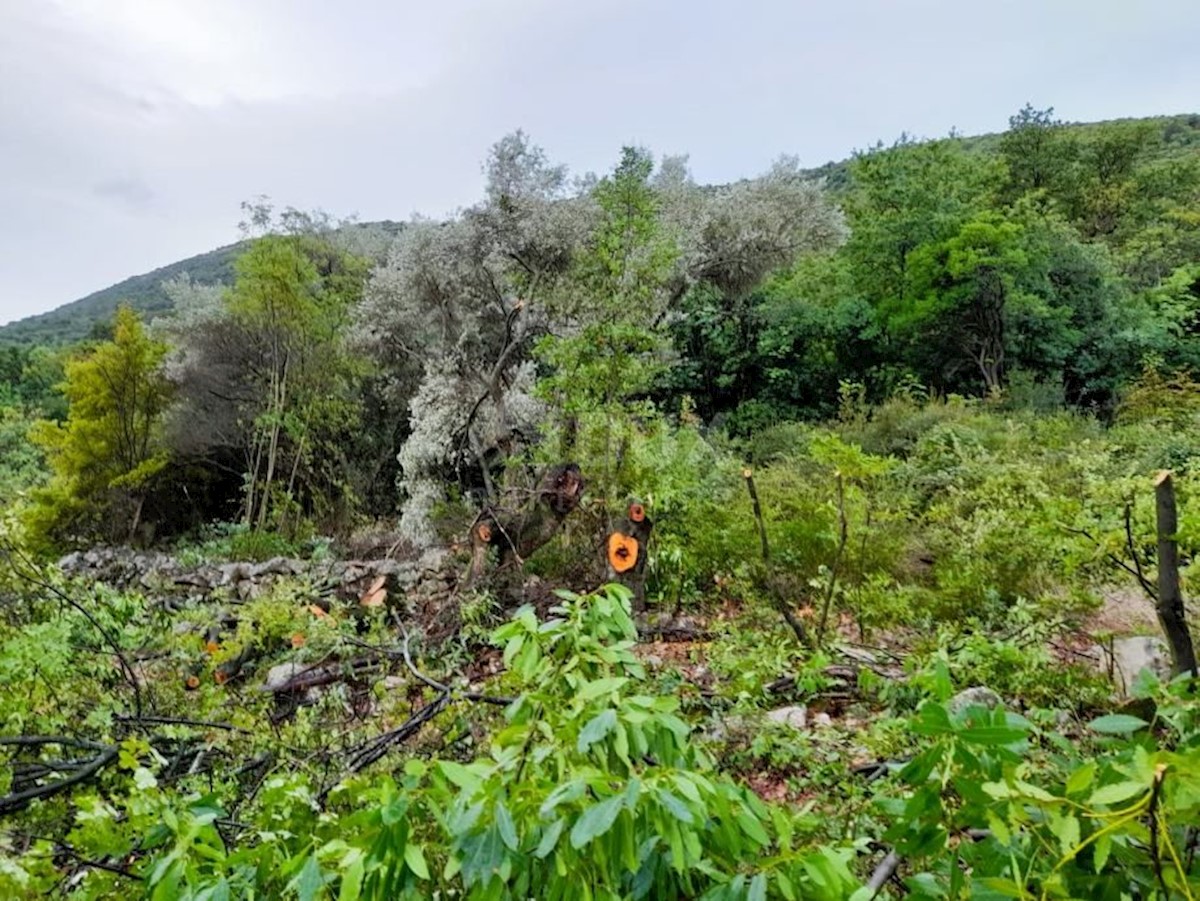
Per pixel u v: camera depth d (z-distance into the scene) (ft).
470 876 2.43
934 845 2.88
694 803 2.54
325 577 18.25
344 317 42.04
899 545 15.57
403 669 11.43
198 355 43.60
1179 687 3.95
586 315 22.89
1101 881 2.49
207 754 7.75
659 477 17.94
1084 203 73.10
